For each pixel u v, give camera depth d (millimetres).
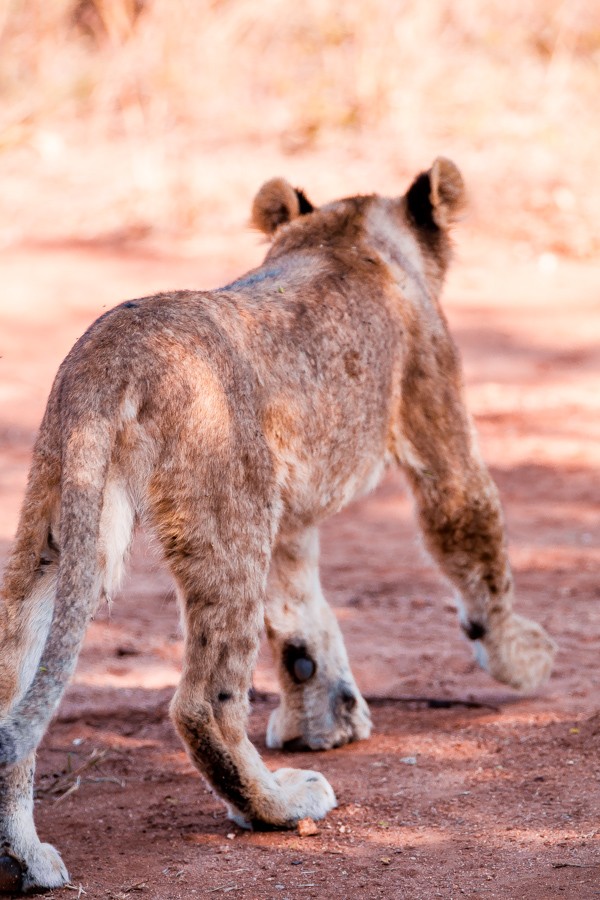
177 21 41281
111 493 8852
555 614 15602
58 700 7906
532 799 10320
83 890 8844
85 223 34156
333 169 36438
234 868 9219
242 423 9492
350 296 11250
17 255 31906
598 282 31047
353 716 12086
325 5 42781
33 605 8852
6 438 23047
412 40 41562
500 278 31219
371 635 15070
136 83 40688
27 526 8891
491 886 8648
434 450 12039
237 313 10078
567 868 8797
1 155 38625
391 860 9266
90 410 8711
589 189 35750
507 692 13312
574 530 18938
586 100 41219
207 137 39031
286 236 12203
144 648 14703
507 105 40906
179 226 33781
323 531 19438
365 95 39906
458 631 15305
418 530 12555
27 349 26797
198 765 9547
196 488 9141
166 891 8844
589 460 22078
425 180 13016
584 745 11453
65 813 10438
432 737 12078
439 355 12102
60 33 42312
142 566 17938
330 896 8680
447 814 10133
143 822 10219
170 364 9109
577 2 45750
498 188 35625
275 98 41281
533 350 27359
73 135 39812
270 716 12430
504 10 45281
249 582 9422
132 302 9562
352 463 11172
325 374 10586
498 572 12570
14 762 7531
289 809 9922
